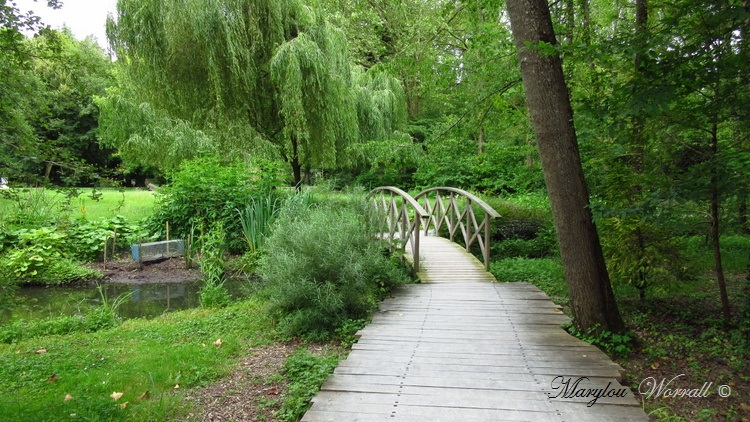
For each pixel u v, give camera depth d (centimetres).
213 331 539
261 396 353
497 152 1061
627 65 530
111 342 511
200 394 362
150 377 376
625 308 570
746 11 346
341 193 1157
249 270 950
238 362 432
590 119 599
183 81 1247
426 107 2412
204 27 1142
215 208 1101
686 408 329
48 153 352
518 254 939
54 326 588
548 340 431
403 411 299
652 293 582
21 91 355
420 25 1342
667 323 510
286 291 523
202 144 1209
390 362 380
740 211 457
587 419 288
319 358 418
